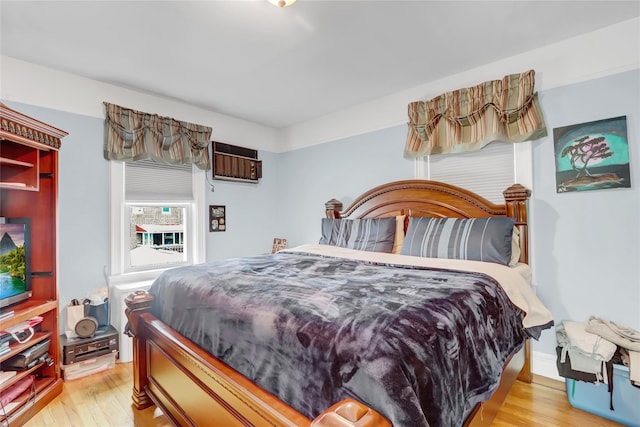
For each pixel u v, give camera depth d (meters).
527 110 2.39
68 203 2.67
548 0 1.83
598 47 2.16
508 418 1.84
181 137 3.35
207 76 2.78
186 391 1.58
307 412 1.06
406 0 1.82
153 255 3.29
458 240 2.34
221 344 1.44
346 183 3.66
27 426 1.80
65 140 2.66
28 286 2.08
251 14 1.92
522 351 2.19
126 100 3.01
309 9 1.88
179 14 1.91
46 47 2.27
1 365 1.90
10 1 1.76
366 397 0.93
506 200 2.42
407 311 1.17
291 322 1.20
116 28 2.05
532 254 2.40
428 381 0.96
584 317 2.20
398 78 2.87
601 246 2.14
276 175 4.39
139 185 3.14
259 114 3.81
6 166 2.09
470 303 1.38
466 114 2.68
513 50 2.41
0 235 1.89
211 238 3.68
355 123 3.55
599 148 2.14
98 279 2.82
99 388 2.22
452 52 2.42
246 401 1.17
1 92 2.37
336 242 3.11
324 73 2.75
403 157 3.16
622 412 1.76
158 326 1.83
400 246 2.82
